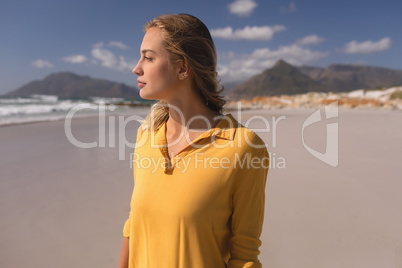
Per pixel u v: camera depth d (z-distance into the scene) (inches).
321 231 107.9
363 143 255.4
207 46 35.3
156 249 33.5
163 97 36.3
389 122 439.5
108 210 128.3
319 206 127.7
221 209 32.6
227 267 33.8
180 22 34.3
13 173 177.5
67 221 118.6
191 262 32.1
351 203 130.1
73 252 98.1
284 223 114.0
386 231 107.0
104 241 104.7
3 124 424.5
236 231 33.7
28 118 556.7
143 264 35.8
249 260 32.9
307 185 152.4
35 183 160.7
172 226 32.2
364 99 1341.0
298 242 101.7
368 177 163.2
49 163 199.2
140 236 35.7
